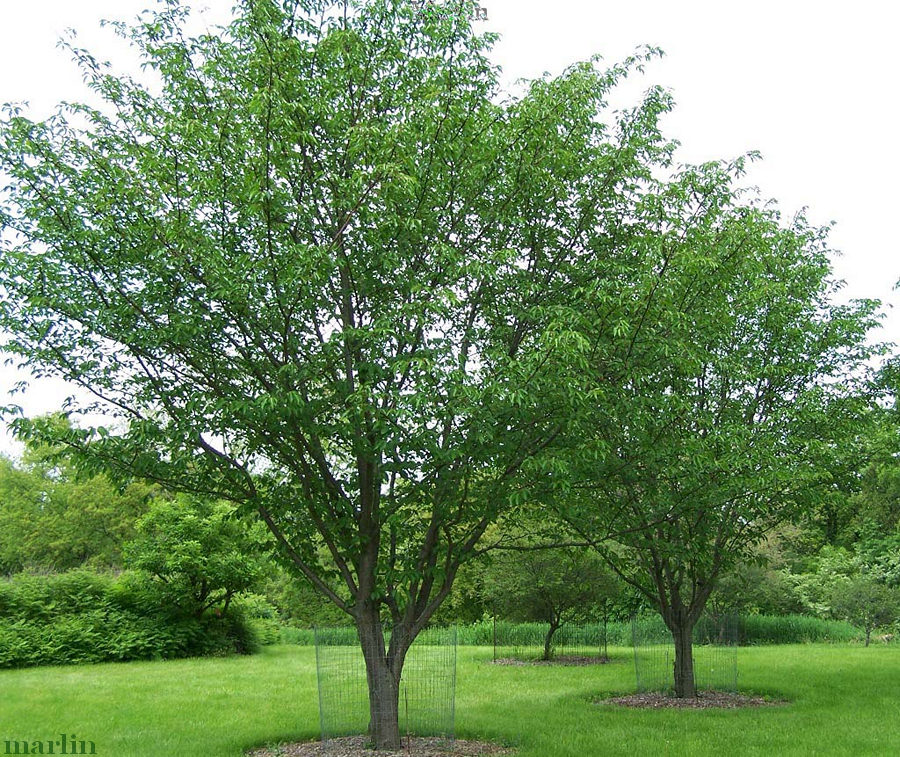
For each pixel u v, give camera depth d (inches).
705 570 464.1
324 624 879.7
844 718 390.6
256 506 307.0
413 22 313.0
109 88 301.4
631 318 291.7
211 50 312.3
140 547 799.7
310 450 305.6
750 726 371.9
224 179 287.0
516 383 258.7
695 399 434.9
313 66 307.6
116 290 283.3
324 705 336.8
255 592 887.7
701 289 338.0
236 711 431.5
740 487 369.7
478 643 949.2
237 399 279.0
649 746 326.3
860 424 458.3
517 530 662.5
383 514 297.0
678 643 477.4
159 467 296.2
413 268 308.3
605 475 338.0
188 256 272.7
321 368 283.6
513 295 320.5
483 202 315.0
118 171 277.3
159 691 516.4
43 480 1320.1
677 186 347.9
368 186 267.1
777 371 435.2
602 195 329.7
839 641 944.9
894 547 1087.0
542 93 299.6
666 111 339.9
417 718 343.9
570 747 323.9
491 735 352.8
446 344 285.6
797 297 462.0
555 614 735.7
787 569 1074.7
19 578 793.6
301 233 302.4
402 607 368.8
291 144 288.0
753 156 358.9
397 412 258.7
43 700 473.4
